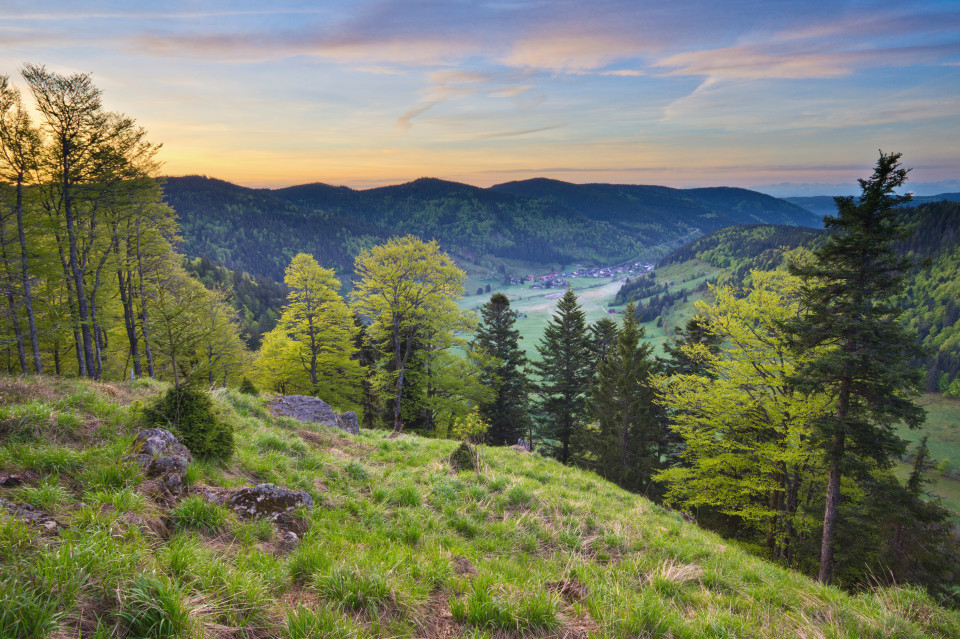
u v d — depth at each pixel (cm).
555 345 3862
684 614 570
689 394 2172
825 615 623
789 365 1770
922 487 2128
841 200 1423
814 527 1928
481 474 1155
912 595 692
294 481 804
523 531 831
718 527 2580
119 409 802
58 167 2300
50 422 654
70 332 2766
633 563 739
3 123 2086
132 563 357
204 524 516
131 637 291
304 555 472
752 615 597
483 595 438
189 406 776
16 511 389
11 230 2356
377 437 1600
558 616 444
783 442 1947
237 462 814
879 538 1786
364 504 786
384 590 427
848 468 1496
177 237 3253
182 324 789
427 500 906
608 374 3044
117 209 2594
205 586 368
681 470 2200
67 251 2509
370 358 4372
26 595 278
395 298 3178
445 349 3716
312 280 3388
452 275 3312
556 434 3891
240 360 4094
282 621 361
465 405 3566
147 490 532
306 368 3503
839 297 1497
